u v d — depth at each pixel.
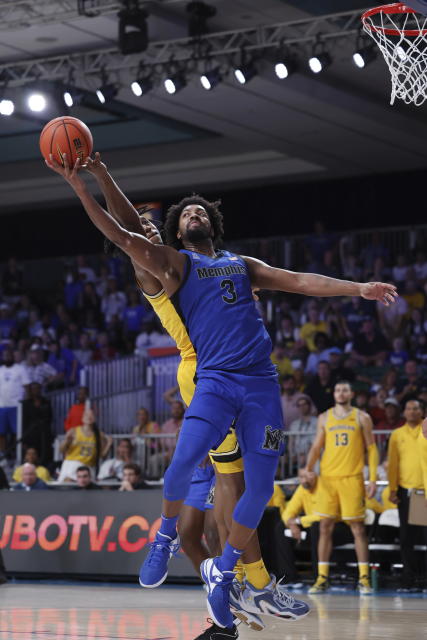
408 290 20.41
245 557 5.94
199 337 5.62
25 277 25.11
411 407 12.08
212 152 23.22
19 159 23.91
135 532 13.01
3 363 20.19
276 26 15.19
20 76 17.48
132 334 22.31
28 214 26.20
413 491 11.91
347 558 13.58
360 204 23.08
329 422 12.27
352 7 14.72
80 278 23.58
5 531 13.77
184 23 15.75
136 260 5.58
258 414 5.52
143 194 24.78
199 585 12.62
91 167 5.53
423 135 19.66
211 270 5.71
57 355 21.47
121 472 14.98
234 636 5.94
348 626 8.39
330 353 18.28
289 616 5.92
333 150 20.75
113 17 15.13
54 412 18.81
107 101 16.50
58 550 13.40
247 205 24.19
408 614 9.45
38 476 14.91
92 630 7.93
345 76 17.39
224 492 6.20
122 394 18.81
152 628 8.10
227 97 17.52
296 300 21.33
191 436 5.41
